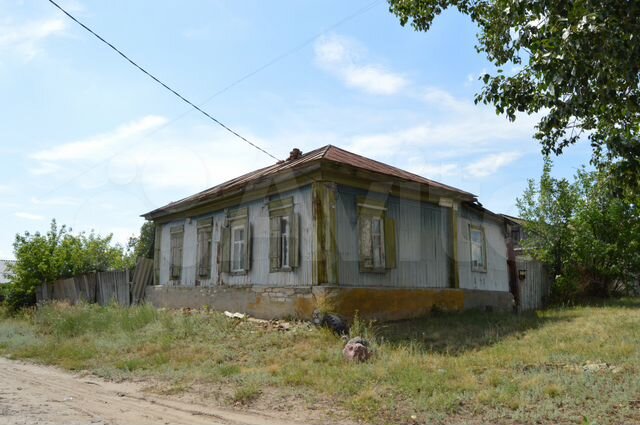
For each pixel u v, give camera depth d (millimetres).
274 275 12789
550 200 18859
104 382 7535
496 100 6613
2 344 12148
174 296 16922
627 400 5223
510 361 7332
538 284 18422
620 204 17109
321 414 5422
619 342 8484
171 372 7836
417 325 11641
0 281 35750
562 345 8422
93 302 20094
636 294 18625
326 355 8336
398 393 5977
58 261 22891
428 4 9672
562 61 4840
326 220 11562
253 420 5227
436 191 14297
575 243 17828
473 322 12094
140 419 5172
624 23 4578
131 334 11680
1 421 4812
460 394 5766
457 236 15352
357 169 11930
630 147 5227
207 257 15773
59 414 5250
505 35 8156
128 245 31188
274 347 9438
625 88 5195
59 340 11945
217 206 15492
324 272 11367
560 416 4895
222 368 7758
